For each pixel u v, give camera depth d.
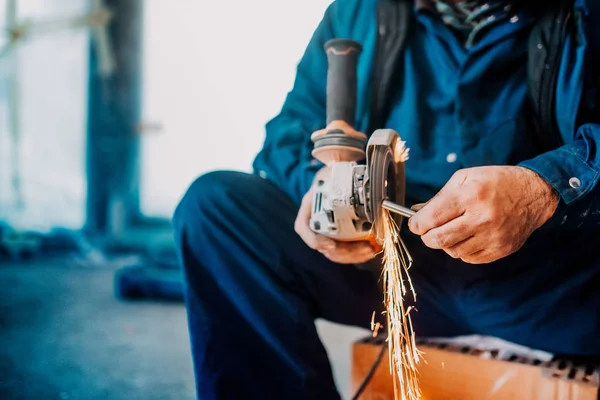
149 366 1.64
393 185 0.88
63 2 3.47
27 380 1.49
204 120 3.48
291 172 1.14
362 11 1.21
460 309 1.05
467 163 1.05
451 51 1.12
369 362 1.12
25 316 2.14
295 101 1.25
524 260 0.97
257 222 1.04
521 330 1.02
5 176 3.46
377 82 1.15
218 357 1.03
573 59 1.02
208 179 1.07
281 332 1.01
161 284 2.50
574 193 0.79
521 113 1.05
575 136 0.94
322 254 1.06
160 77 3.49
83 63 3.51
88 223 3.57
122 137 3.55
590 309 0.98
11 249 3.30
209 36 3.40
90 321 2.12
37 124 3.52
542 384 0.96
